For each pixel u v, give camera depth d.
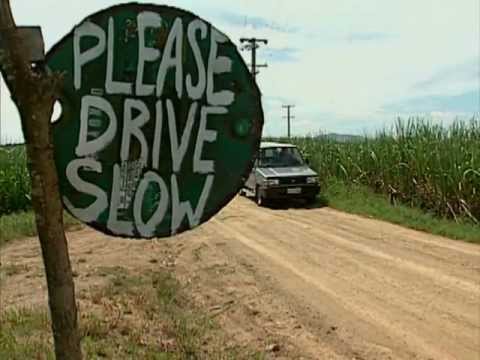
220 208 2.60
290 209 18.84
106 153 2.47
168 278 9.51
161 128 2.51
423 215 15.80
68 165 2.44
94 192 2.47
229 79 2.57
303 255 11.29
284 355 6.27
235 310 7.89
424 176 17.09
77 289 8.70
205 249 12.09
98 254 11.97
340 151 22.95
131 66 2.47
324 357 6.21
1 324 6.76
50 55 2.41
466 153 15.77
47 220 2.23
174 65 2.51
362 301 8.17
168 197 2.54
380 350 6.38
